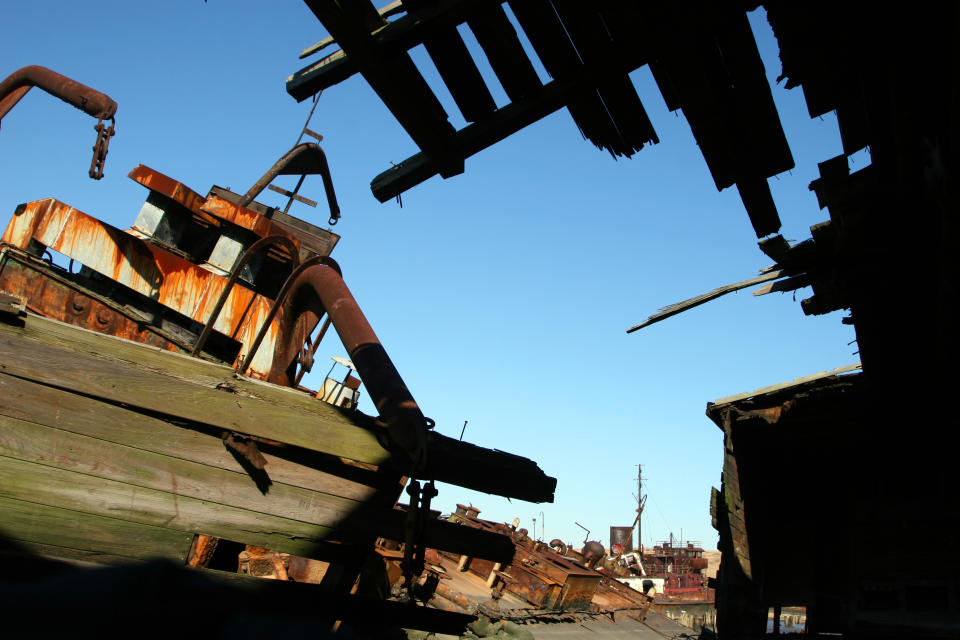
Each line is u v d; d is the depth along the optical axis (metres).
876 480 8.84
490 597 12.43
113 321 6.36
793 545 9.35
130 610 1.27
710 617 28.59
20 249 6.46
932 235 4.36
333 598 3.77
